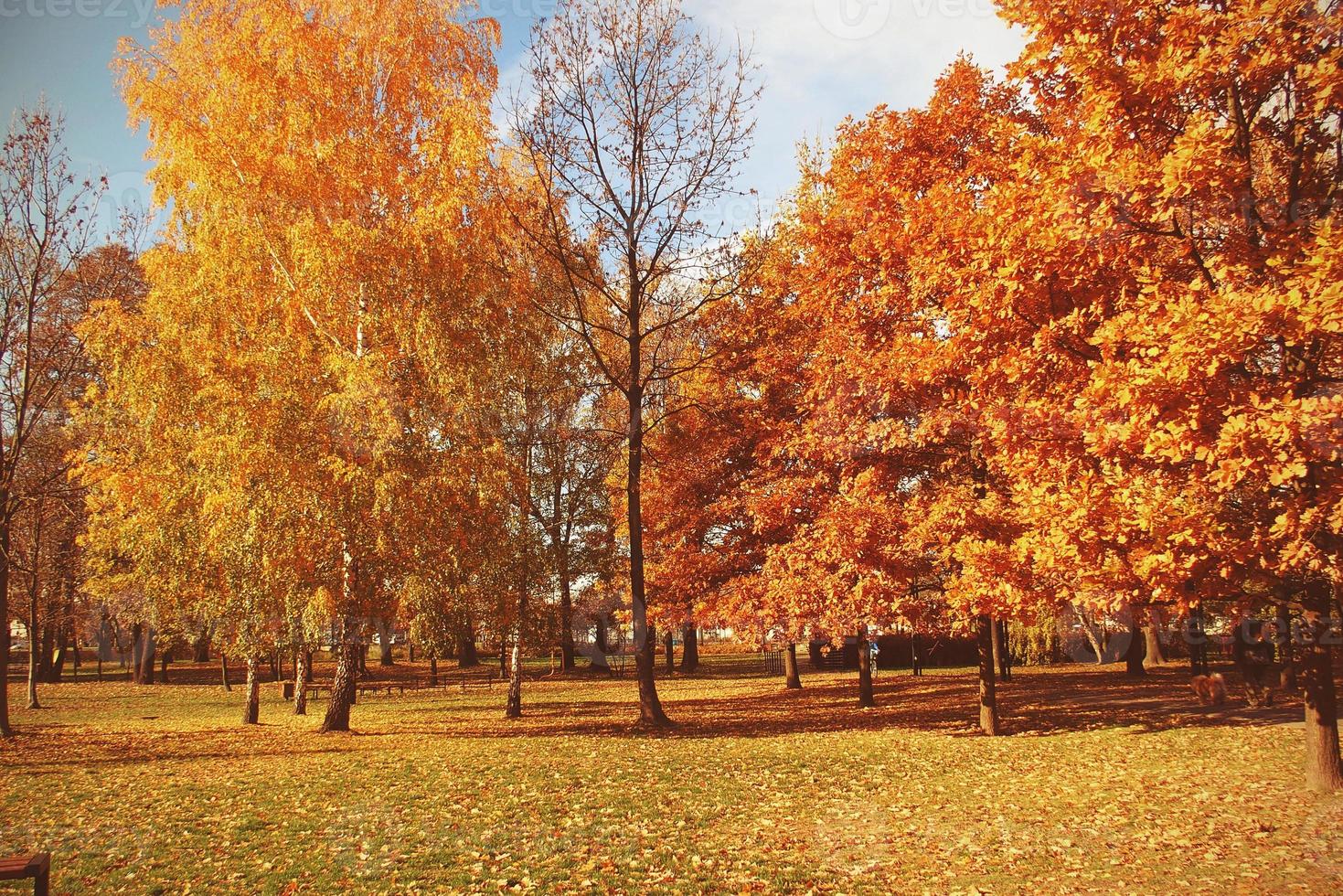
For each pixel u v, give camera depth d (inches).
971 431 499.5
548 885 283.7
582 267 812.6
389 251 679.7
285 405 649.6
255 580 655.1
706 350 856.3
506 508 748.0
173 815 394.3
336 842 340.8
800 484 691.4
